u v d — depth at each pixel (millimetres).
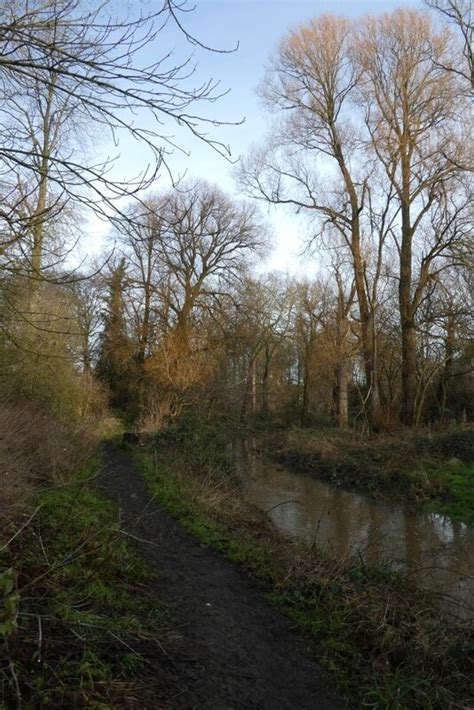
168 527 9422
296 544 9273
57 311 12438
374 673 4938
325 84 26391
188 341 26828
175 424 21875
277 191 27109
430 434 20703
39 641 3523
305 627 5887
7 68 4277
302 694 4598
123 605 5328
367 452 19969
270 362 49125
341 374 31297
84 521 7598
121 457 17391
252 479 18203
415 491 15633
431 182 24172
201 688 4309
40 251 5418
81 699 3428
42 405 14555
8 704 3156
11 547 5453
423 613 6410
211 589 6750
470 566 9891
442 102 23359
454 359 30391
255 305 36125
